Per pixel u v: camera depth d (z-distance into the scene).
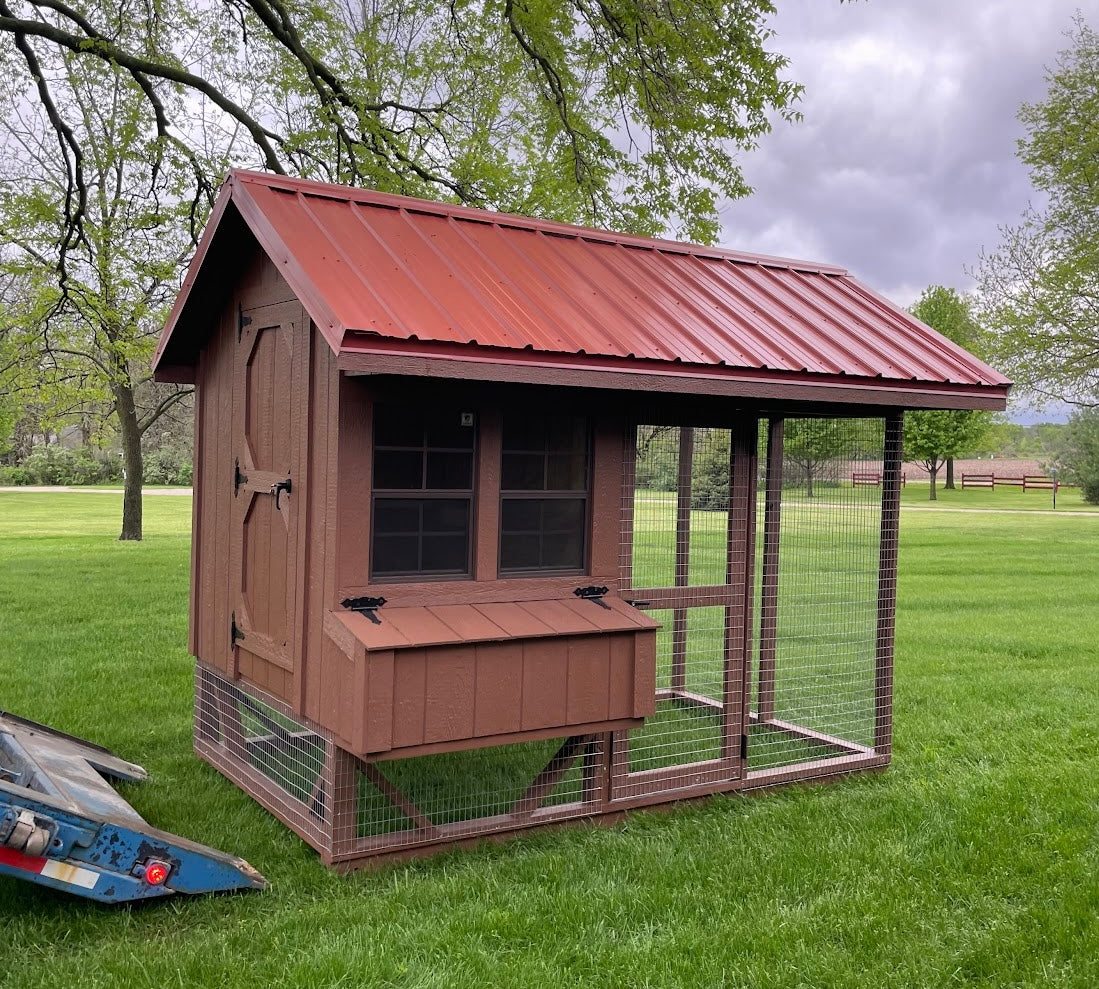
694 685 7.61
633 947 3.74
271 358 5.05
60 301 12.24
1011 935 3.94
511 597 4.82
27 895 4.10
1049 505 38.81
